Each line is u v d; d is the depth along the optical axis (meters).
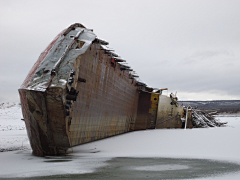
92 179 7.82
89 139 18.97
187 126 34.34
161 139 18.95
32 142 14.15
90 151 15.40
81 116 16.86
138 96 32.47
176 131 22.98
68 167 9.93
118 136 23.50
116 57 23.03
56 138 13.22
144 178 7.98
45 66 13.31
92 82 18.19
